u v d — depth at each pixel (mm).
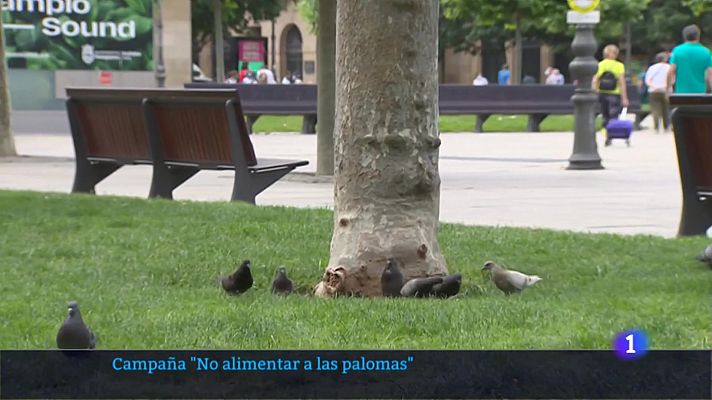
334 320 9742
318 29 23578
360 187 11250
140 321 9727
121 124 19359
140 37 42781
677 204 19359
